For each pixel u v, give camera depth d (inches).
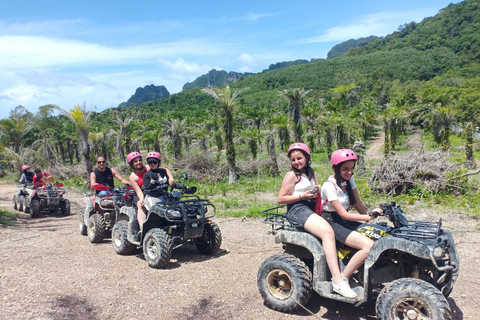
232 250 274.4
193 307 179.9
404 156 509.7
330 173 650.2
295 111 825.5
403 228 155.9
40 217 494.3
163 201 254.4
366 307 176.2
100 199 323.0
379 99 4443.9
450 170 475.5
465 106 2691.9
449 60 7347.4
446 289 151.3
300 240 168.4
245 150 1084.5
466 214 358.9
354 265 155.9
